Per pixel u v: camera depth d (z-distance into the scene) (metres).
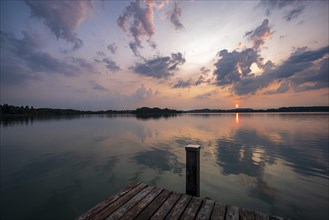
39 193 8.59
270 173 10.51
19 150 18.14
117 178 10.25
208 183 9.16
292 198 7.64
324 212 6.61
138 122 58.50
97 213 3.48
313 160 13.05
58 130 35.91
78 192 8.66
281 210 6.78
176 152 16.27
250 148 17.27
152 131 32.44
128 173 10.98
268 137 23.77
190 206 3.76
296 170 10.98
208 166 11.83
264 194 7.99
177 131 31.88
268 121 55.47
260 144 19.14
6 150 18.17
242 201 7.43
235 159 13.47
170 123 52.38
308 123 45.66
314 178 9.70
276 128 34.50
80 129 37.44
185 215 3.44
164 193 4.34
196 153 4.37
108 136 26.91
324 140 21.00
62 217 6.77
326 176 9.98
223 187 8.72
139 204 3.83
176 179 9.94
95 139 24.31
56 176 10.75
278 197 7.74
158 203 3.87
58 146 19.88
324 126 37.31
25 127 42.88
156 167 12.03
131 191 4.44
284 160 13.14
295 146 17.94
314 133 26.92
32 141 23.36
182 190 8.63
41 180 10.16
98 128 39.03
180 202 3.91
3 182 9.96
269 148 17.20
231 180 9.55
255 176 10.06
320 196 7.75
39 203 7.71
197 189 4.39
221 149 16.92
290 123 46.19
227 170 11.06
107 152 16.64
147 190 4.49
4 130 36.66
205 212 3.52
